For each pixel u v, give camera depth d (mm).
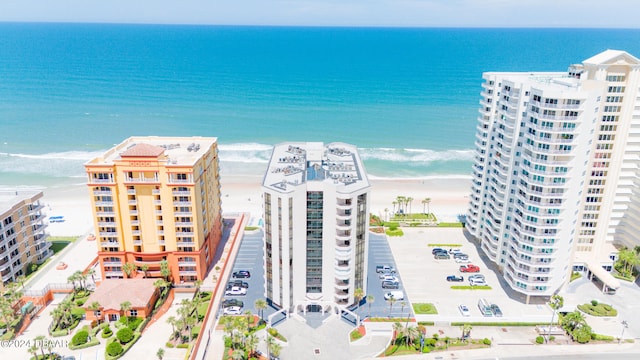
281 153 104062
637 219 104375
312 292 89312
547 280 91625
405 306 93125
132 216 95375
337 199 81625
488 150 109750
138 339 83750
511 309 92500
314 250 85375
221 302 94375
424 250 117688
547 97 81375
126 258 98625
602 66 92375
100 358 78688
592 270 100625
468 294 97938
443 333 85812
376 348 81500
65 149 195375
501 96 99750
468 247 119312
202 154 99750
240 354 74125
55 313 83875
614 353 80562
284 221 81562
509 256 96812
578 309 91875
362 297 91938
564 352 80812
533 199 87812
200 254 98750
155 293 94375
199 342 81188
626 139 97688
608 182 101062
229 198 154000
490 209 107125
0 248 94875
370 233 126500
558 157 84000
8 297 88125
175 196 93750
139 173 92375
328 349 81000
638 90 96188
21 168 176500
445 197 156125
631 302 94938
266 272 90188
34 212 106125
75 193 156875
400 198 139875
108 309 87438
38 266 106312
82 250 114062
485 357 79562
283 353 79750
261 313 89938
